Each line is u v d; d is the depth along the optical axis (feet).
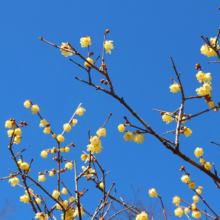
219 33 5.55
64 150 5.99
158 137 5.43
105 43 5.59
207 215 5.61
